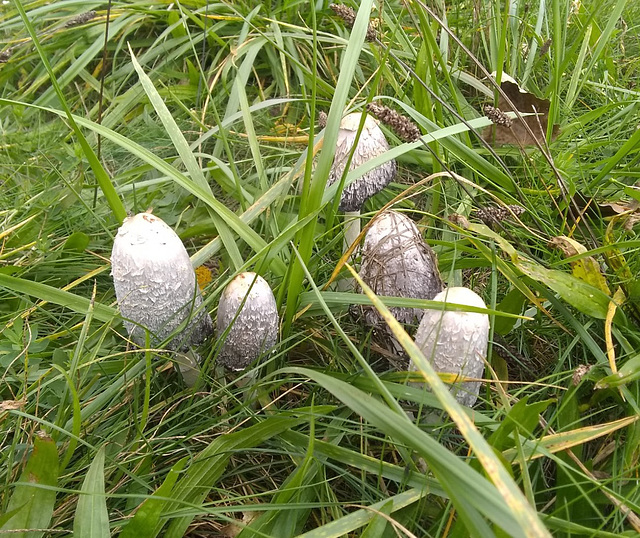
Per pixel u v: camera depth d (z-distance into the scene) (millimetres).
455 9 618
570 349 314
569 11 593
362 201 367
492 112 344
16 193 471
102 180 304
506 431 228
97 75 611
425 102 429
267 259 319
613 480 234
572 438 246
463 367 257
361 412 190
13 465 273
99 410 308
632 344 317
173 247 270
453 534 213
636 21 638
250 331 290
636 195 326
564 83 546
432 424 277
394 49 553
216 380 305
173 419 308
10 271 382
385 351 325
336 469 271
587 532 213
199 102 549
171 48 600
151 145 526
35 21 633
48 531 233
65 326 334
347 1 587
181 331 286
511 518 143
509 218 388
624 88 547
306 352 356
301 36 555
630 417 252
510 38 556
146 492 268
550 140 444
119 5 596
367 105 281
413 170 498
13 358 325
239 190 386
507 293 348
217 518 268
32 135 525
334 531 226
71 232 438
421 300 271
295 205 443
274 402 302
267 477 292
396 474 251
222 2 599
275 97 577
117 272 268
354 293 310
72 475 274
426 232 415
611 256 327
